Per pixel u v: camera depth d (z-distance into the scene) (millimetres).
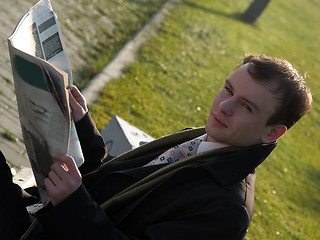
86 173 2326
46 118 1763
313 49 18438
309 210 7633
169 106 7449
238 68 1942
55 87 1668
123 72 7449
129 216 1943
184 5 13352
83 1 9227
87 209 1827
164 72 8477
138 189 1926
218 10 15227
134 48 8641
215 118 1941
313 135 11180
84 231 1810
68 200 1816
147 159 2197
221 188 1859
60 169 1842
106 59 7469
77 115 2279
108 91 6543
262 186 7348
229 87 1924
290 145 9820
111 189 2086
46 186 1863
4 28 6320
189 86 8672
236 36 13781
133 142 3576
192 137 2248
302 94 1895
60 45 2098
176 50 9906
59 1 8484
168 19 11516
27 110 1835
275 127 1915
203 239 1796
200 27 12359
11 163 4121
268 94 1854
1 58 5613
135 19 10188
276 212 6781
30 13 1981
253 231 5855
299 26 20328
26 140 1964
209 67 10227
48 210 1948
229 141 1937
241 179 1907
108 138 3691
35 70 1686
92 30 8289
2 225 1974
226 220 1793
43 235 1921
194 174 1894
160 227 1817
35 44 1985
